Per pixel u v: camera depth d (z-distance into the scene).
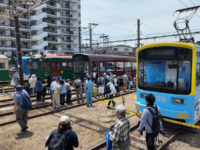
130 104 9.95
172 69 5.49
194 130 5.95
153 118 3.57
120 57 16.20
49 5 54.59
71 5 59.47
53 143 2.71
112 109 8.89
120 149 2.98
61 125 2.93
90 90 9.53
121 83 17.73
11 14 11.19
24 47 50.78
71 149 2.85
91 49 29.80
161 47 5.74
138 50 6.47
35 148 4.93
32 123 6.96
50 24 55.34
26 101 5.91
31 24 52.47
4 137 5.66
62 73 15.52
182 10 9.23
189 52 5.17
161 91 5.74
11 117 7.72
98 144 4.90
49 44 55.72
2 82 16.91
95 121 7.09
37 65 16.69
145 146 4.96
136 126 6.36
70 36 60.03
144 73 6.27
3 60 16.41
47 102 9.84
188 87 5.21
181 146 4.92
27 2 10.38
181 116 5.20
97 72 13.88
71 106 9.27
